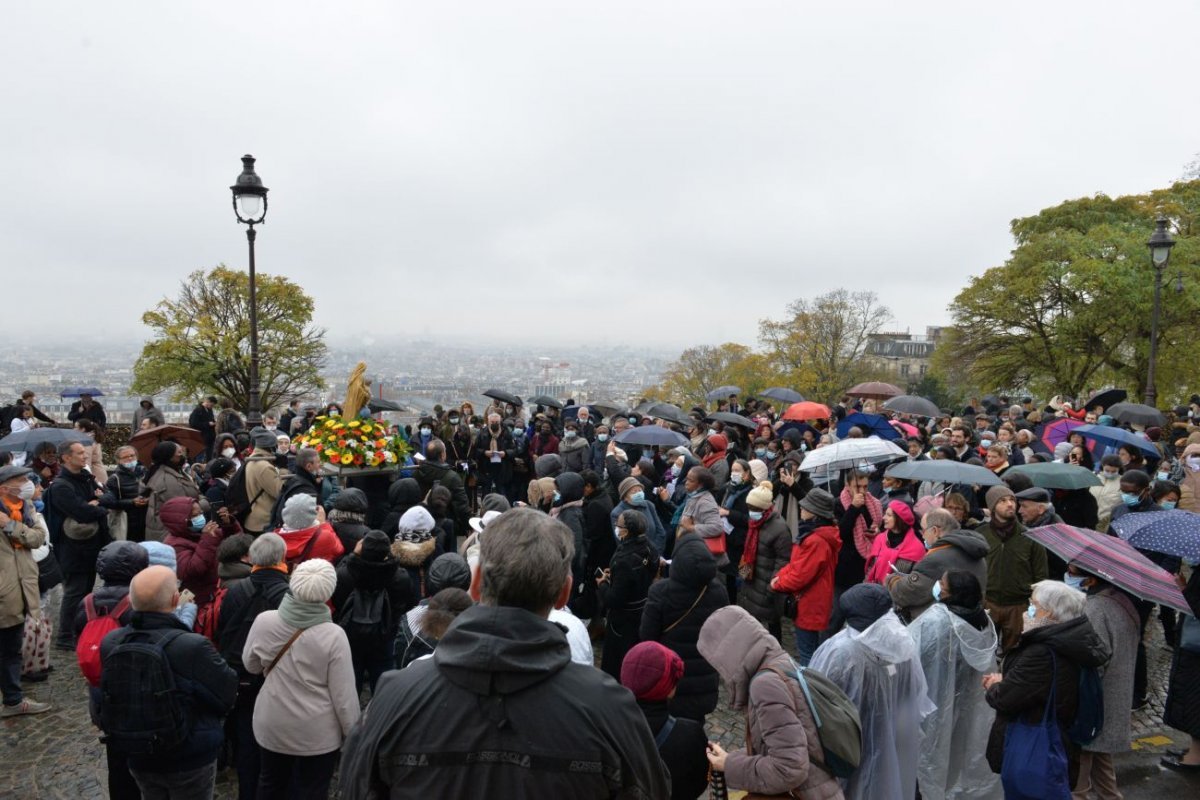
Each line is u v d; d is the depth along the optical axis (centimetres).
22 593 634
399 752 185
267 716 432
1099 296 3175
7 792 523
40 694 671
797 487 886
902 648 407
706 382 6588
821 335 5678
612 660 630
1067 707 434
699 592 503
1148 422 1403
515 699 184
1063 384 3519
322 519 634
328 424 971
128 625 408
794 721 323
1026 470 789
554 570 199
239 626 500
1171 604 468
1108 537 520
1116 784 555
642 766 194
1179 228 3684
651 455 1318
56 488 768
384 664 573
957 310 3853
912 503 776
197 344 3228
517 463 1362
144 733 384
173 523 630
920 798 494
